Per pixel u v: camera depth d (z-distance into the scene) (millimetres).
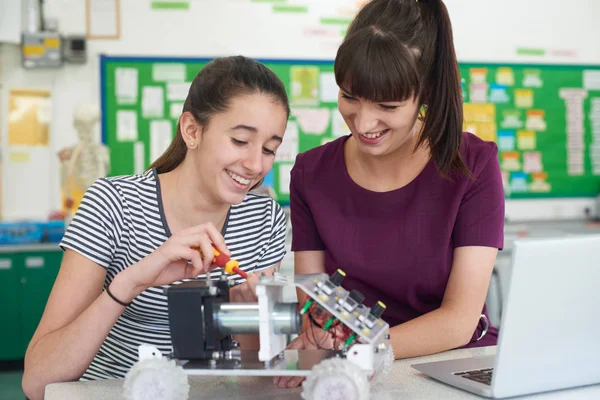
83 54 4379
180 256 1093
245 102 1163
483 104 4980
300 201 1598
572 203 5164
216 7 4602
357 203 1513
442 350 1367
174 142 1405
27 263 3941
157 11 4535
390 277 1481
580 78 5125
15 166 4418
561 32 5078
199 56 4590
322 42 4758
